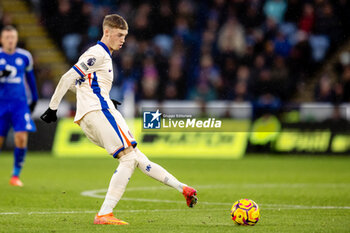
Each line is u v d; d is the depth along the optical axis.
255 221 19.55
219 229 18.75
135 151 20.36
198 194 32.62
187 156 62.19
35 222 20.38
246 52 73.44
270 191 34.19
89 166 52.00
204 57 72.62
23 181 39.25
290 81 72.19
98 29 74.62
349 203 28.31
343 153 62.41
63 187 35.69
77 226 19.28
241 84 71.31
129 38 73.25
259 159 59.97
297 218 21.95
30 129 35.41
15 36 34.50
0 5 76.56
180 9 74.50
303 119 63.31
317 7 75.00
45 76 73.31
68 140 63.16
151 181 40.44
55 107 19.77
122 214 23.50
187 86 71.69
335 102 69.75
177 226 19.50
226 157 62.00
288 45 73.75
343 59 73.75
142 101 70.00
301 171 48.03
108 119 19.83
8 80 34.66
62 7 75.69
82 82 20.12
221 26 74.44
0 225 19.58
